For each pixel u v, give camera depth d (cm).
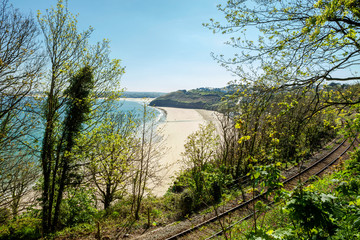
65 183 1333
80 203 1470
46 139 1212
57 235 1147
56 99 1285
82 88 1316
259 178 300
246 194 1248
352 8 328
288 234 271
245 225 841
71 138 1335
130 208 1518
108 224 1283
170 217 1341
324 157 1928
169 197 1717
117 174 1523
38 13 1183
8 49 993
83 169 1555
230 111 1345
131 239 1076
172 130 6506
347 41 401
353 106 446
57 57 1258
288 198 275
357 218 264
